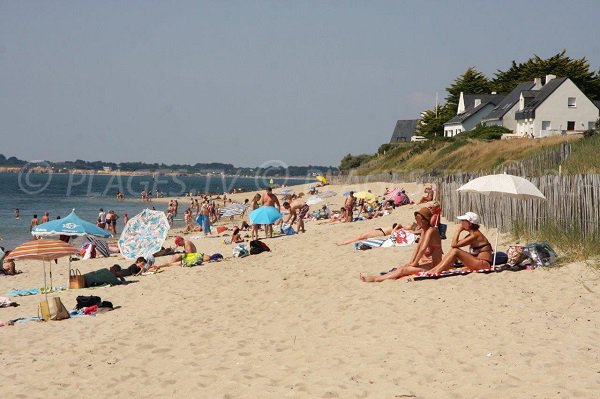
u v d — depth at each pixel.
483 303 10.09
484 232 17.23
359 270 13.92
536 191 12.09
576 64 80.19
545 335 8.37
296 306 11.45
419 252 12.40
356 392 6.96
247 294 12.96
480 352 7.87
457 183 21.66
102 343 10.09
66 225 18.95
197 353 9.16
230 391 7.42
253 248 18.62
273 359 8.52
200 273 16.11
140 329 10.83
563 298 10.03
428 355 7.94
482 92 91.81
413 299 10.72
